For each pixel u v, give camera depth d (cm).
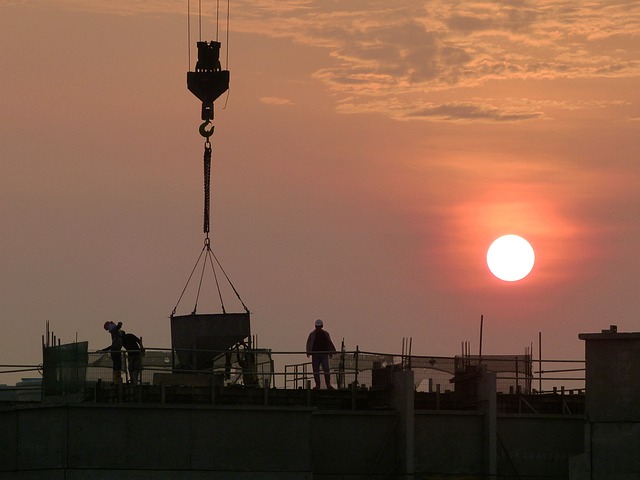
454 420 15400
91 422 14362
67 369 14688
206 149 15812
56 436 14325
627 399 13188
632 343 13225
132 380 14662
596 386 13312
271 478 14600
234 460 14550
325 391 15300
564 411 15788
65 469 14250
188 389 14712
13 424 14538
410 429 15012
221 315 15962
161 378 14775
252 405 14738
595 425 13275
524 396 15888
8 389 15500
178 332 16038
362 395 15400
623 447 13162
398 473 15112
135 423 14425
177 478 14438
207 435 14538
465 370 15788
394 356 15625
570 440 15550
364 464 15138
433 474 15288
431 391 15688
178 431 14500
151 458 14412
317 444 15112
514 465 15450
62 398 14738
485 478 15312
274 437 14650
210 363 15712
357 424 15188
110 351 14625
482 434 15400
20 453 14475
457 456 15362
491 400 15288
